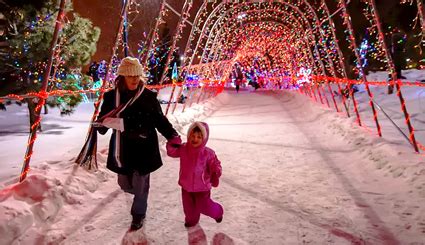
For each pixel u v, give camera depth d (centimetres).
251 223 375
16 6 892
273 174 549
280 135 869
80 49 1016
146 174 345
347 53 1609
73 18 1052
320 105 1264
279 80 2650
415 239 326
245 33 2216
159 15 777
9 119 1290
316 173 547
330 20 920
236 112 1391
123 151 338
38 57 919
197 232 356
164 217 393
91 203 423
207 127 349
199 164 350
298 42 1742
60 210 388
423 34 534
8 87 935
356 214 389
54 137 920
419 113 965
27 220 335
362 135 713
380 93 1415
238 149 724
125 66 332
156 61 1777
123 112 338
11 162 642
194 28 1079
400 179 477
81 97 1054
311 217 386
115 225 370
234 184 503
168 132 357
